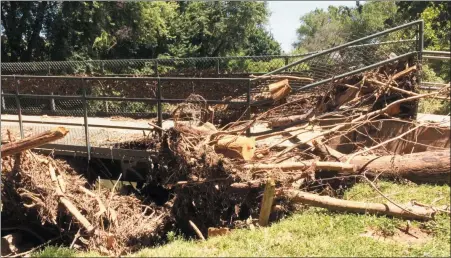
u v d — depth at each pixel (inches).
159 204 329.1
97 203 284.5
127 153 322.3
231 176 260.1
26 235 310.3
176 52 1071.0
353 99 322.7
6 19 888.9
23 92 503.2
